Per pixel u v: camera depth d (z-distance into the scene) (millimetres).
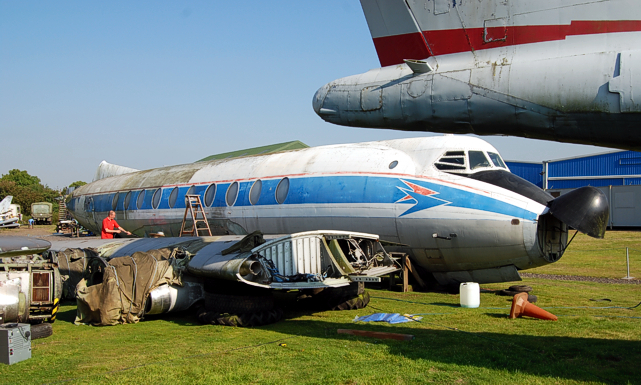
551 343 6762
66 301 11453
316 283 7977
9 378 5500
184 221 15836
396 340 7070
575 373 5438
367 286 12750
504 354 6223
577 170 39844
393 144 12398
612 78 4242
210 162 17469
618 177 37969
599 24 4453
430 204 10617
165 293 8945
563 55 4547
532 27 4738
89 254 11750
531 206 9867
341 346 6766
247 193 14070
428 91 5195
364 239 9508
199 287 9500
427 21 5270
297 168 13258
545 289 12203
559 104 4484
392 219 11062
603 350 6367
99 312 8484
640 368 5613
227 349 6715
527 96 4625
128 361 6164
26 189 70625
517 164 42750
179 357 6328
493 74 4836
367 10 5648
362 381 5246
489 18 4934
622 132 4355
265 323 8375
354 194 11633
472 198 10289
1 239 6938
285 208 12844
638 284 13281
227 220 14516
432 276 12055
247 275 8016
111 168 25203
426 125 5367
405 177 11164
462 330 7664
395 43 5539
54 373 5688
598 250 22312
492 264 10594
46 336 7586
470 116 5012
